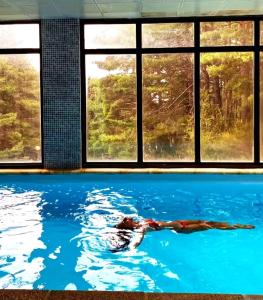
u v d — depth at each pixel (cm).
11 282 374
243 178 767
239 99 810
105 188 749
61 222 558
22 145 838
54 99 816
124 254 447
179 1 682
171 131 822
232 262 418
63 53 810
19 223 555
